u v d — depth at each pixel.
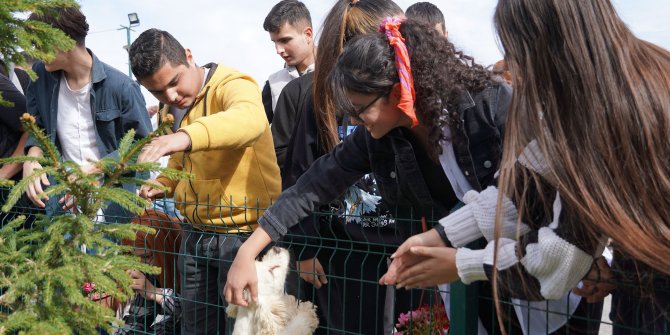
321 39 2.64
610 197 1.37
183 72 2.84
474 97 1.94
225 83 2.87
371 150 2.16
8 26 1.74
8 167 3.62
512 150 1.52
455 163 1.98
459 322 1.83
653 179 1.38
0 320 1.77
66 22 3.25
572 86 1.44
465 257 1.58
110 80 3.50
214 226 2.67
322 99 2.63
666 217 1.37
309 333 2.30
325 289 2.70
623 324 1.65
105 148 3.55
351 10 2.57
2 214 3.43
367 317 2.54
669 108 1.40
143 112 3.61
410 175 2.07
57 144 3.60
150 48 2.73
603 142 1.40
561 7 1.46
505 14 1.57
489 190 1.71
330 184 2.25
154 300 3.01
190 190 2.85
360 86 1.86
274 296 2.29
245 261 2.20
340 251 2.60
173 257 3.09
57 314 1.76
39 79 3.63
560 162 1.42
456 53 2.04
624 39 1.46
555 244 1.42
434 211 2.15
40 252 1.79
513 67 1.54
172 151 2.30
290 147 2.86
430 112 1.88
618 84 1.42
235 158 2.78
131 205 1.85
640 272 1.52
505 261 1.50
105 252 2.01
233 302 2.20
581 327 1.83
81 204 1.89
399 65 1.84
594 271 1.65
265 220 2.23
